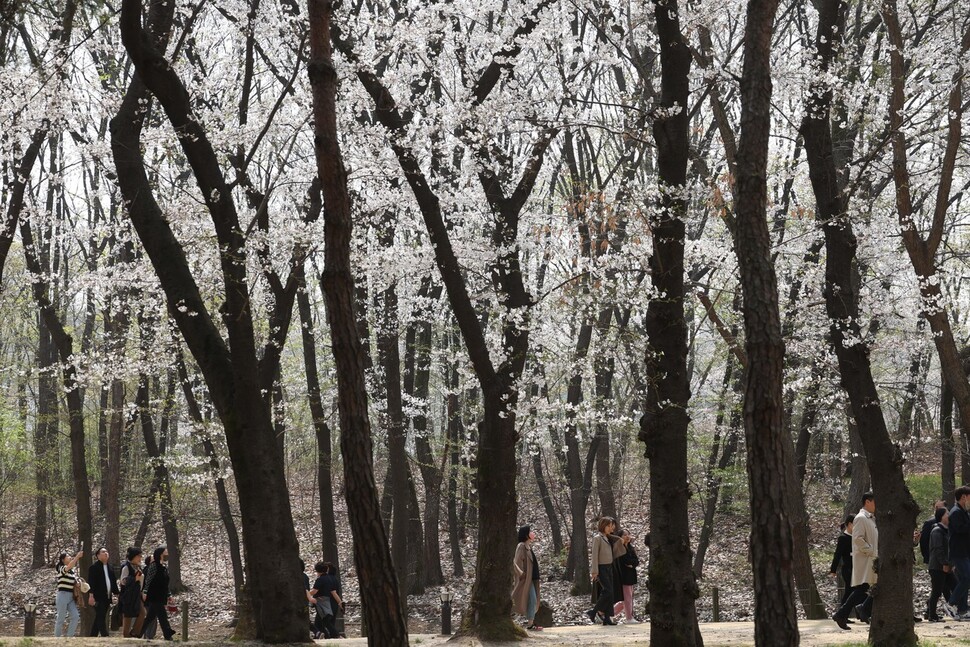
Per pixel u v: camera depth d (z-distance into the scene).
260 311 19.83
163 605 16.30
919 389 25.72
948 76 15.27
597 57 12.98
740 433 24.97
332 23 12.64
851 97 14.15
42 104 14.11
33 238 18.66
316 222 13.73
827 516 32.44
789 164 18.84
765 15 6.68
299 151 17.88
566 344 19.02
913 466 33.91
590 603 25.14
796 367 18.55
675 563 9.37
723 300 22.69
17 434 29.30
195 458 20.69
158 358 18.05
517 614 20.42
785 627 5.86
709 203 13.21
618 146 23.28
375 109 12.88
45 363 33.41
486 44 13.41
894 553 10.49
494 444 12.90
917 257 15.11
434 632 22.31
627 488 39.41
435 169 14.97
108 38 16.44
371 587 7.03
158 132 14.34
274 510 11.64
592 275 14.23
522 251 16.56
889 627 10.44
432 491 25.89
